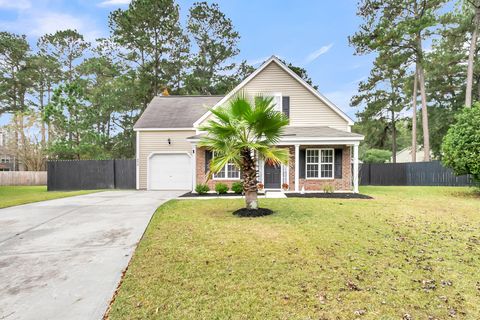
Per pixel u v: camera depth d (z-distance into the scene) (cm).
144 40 2698
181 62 2972
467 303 300
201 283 338
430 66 2247
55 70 3434
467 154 1080
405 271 376
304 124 1450
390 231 561
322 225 601
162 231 559
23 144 2536
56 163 1689
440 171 1698
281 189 1335
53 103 2377
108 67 2842
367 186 1706
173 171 1652
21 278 357
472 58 1888
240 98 689
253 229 568
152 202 979
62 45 3456
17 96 3491
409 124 2925
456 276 363
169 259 412
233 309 284
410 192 1280
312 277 354
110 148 2834
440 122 2542
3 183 2283
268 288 326
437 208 815
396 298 308
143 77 2745
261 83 1466
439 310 286
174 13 2841
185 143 1650
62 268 388
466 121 1131
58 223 646
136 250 455
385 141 3259
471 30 2023
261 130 701
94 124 2789
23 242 504
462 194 1196
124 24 2638
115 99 2623
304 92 1457
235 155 689
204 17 3192
